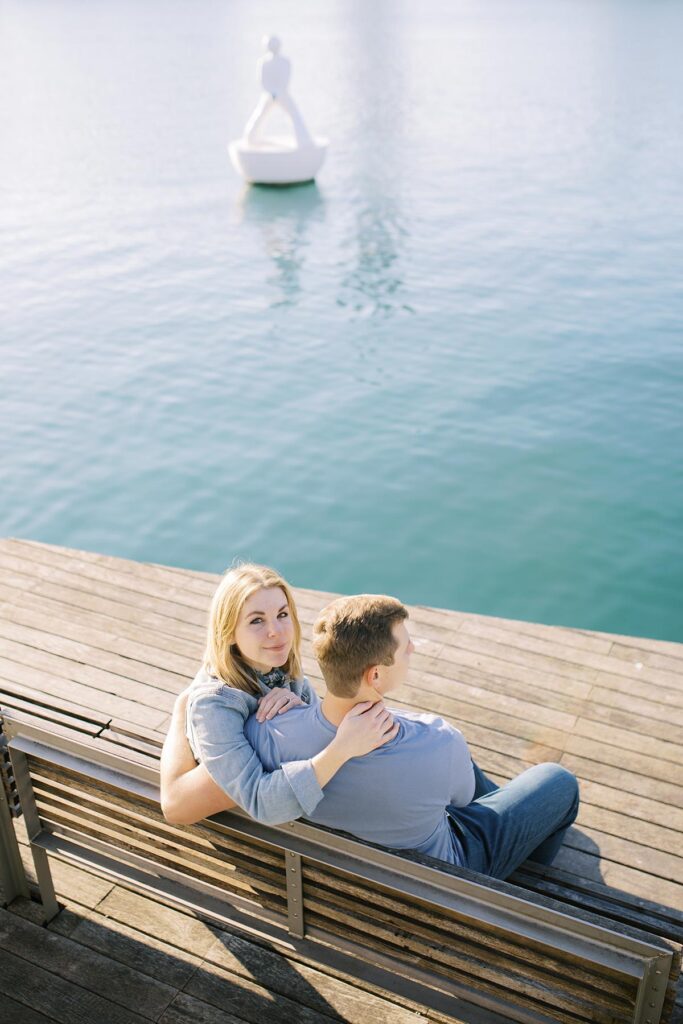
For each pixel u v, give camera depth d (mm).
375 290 14055
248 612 2193
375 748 2000
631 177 21297
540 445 9055
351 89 38312
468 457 8852
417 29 73000
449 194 20281
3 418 9688
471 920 1954
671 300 13211
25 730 2424
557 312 12859
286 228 17781
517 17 82188
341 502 8133
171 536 7645
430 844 2150
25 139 27406
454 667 3977
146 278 14797
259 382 10680
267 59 21094
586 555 7328
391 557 7359
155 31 72125
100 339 12086
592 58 46656
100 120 30844
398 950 2150
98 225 18141
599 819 3164
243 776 2039
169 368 11102
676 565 7195
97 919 2738
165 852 2410
